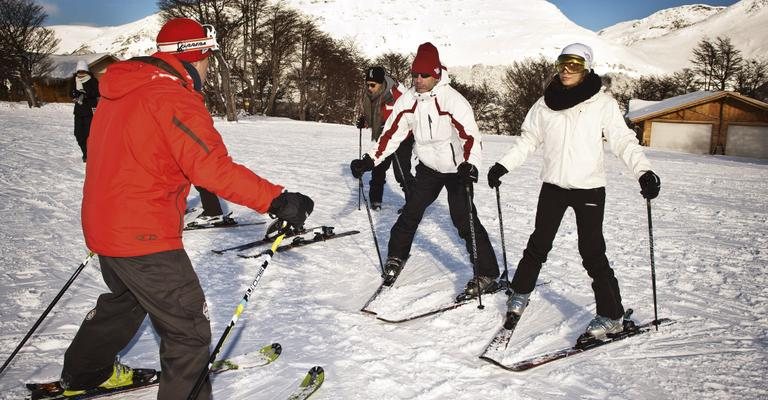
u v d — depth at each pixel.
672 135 28.88
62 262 3.93
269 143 14.72
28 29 36.66
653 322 3.16
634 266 4.34
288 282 3.80
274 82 45.31
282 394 2.31
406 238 3.68
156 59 1.88
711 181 10.78
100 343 2.06
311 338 2.88
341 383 2.41
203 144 1.75
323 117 51.44
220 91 38.16
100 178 1.78
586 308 3.40
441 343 2.88
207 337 1.91
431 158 3.51
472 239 3.28
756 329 3.10
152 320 1.89
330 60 47.94
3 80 37.84
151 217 1.79
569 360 2.72
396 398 2.31
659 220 6.34
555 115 2.75
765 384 2.48
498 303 3.40
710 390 2.43
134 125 1.74
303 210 1.89
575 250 4.79
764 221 6.44
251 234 5.14
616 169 12.08
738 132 27.83
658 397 2.38
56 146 10.60
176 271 1.84
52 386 2.15
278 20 44.91
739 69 49.28
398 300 3.48
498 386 2.45
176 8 38.47
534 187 8.59
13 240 4.36
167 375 1.87
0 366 2.40
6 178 6.86
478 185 8.59
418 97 3.43
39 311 3.04
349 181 8.29
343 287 3.76
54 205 5.70
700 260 4.57
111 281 1.98
